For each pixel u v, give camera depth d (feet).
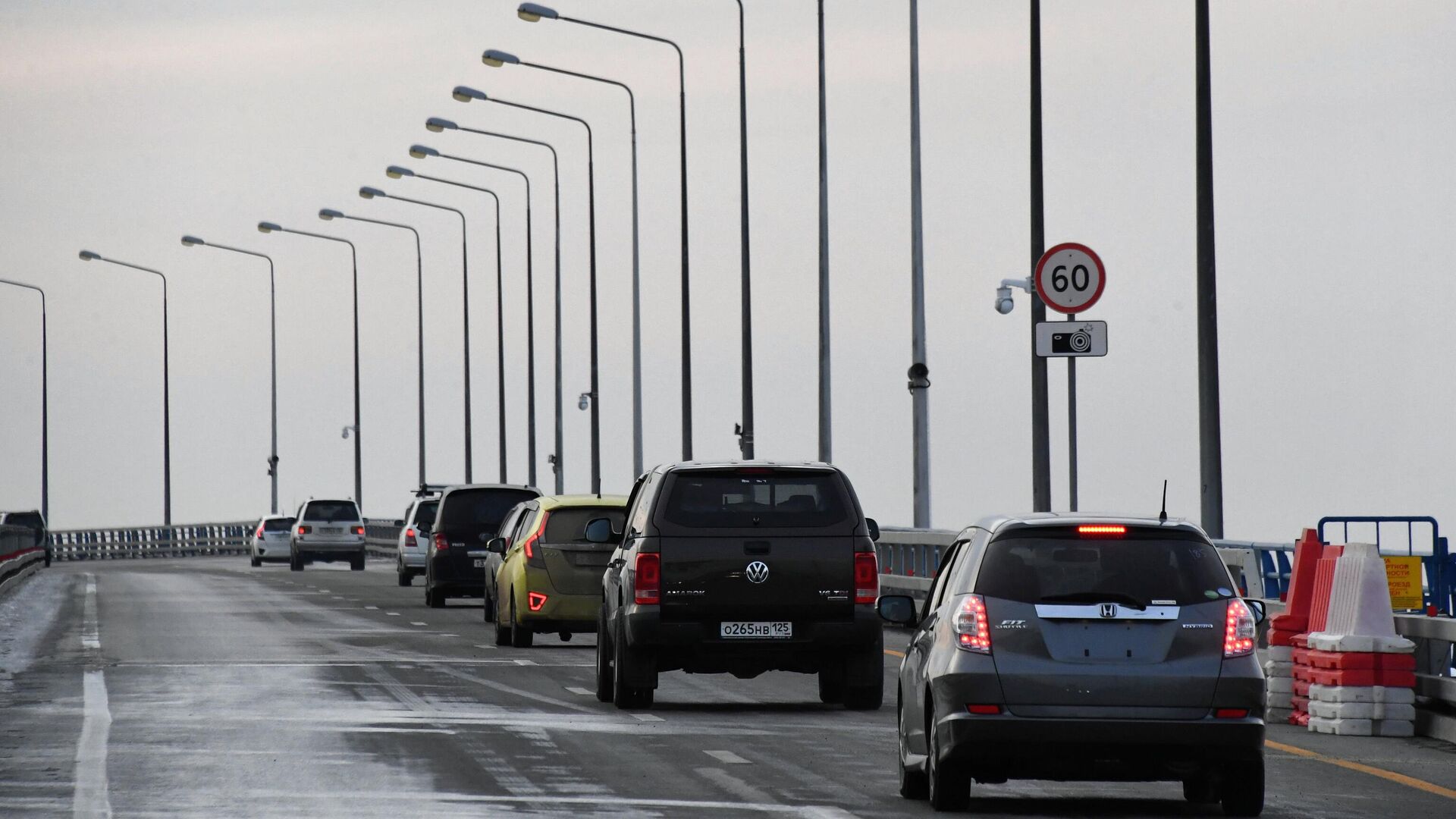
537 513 301.63
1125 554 137.28
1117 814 140.87
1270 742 184.55
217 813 135.95
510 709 206.69
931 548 343.67
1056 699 135.03
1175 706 134.92
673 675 253.85
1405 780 157.69
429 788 147.95
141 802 140.46
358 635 324.60
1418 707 192.44
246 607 410.93
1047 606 136.15
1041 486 311.27
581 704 212.64
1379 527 231.30
